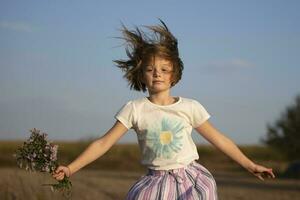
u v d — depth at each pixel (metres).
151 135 4.85
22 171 13.12
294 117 48.69
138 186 4.81
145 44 5.01
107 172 37.06
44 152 4.81
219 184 24.86
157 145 4.83
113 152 51.22
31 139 4.83
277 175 38.41
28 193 9.93
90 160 4.87
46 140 4.84
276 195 17.58
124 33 5.06
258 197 16.61
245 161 4.99
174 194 4.71
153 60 4.94
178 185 4.74
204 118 4.93
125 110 4.93
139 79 5.07
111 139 4.92
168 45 5.00
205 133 4.97
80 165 4.86
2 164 36.94
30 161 4.81
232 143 5.03
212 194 4.78
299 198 16.64
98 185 16.69
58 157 4.92
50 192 10.08
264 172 4.95
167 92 5.00
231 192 18.25
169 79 4.97
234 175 38.78
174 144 4.82
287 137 48.72
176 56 5.01
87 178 19.58
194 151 4.93
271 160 51.59
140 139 4.93
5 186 10.20
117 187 16.67
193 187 4.75
